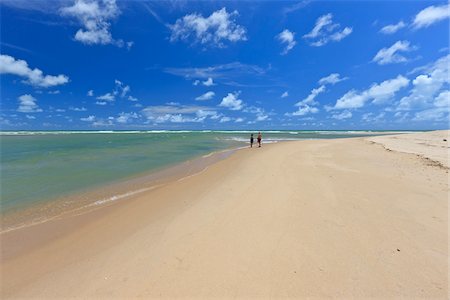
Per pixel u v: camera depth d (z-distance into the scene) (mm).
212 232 5797
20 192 10164
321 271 4234
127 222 6871
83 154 22750
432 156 15484
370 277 4055
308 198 7906
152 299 3730
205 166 16312
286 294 3740
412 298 3598
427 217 6246
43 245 5766
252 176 11711
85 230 6504
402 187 8836
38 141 42000
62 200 9156
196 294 3797
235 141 44250
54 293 4012
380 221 6070
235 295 3750
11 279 4473
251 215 6711
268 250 4922
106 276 4363
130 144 35594
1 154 21953
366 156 17188
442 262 4387
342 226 5855
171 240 5520
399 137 35969
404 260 4473
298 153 20234
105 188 10828
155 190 10328
